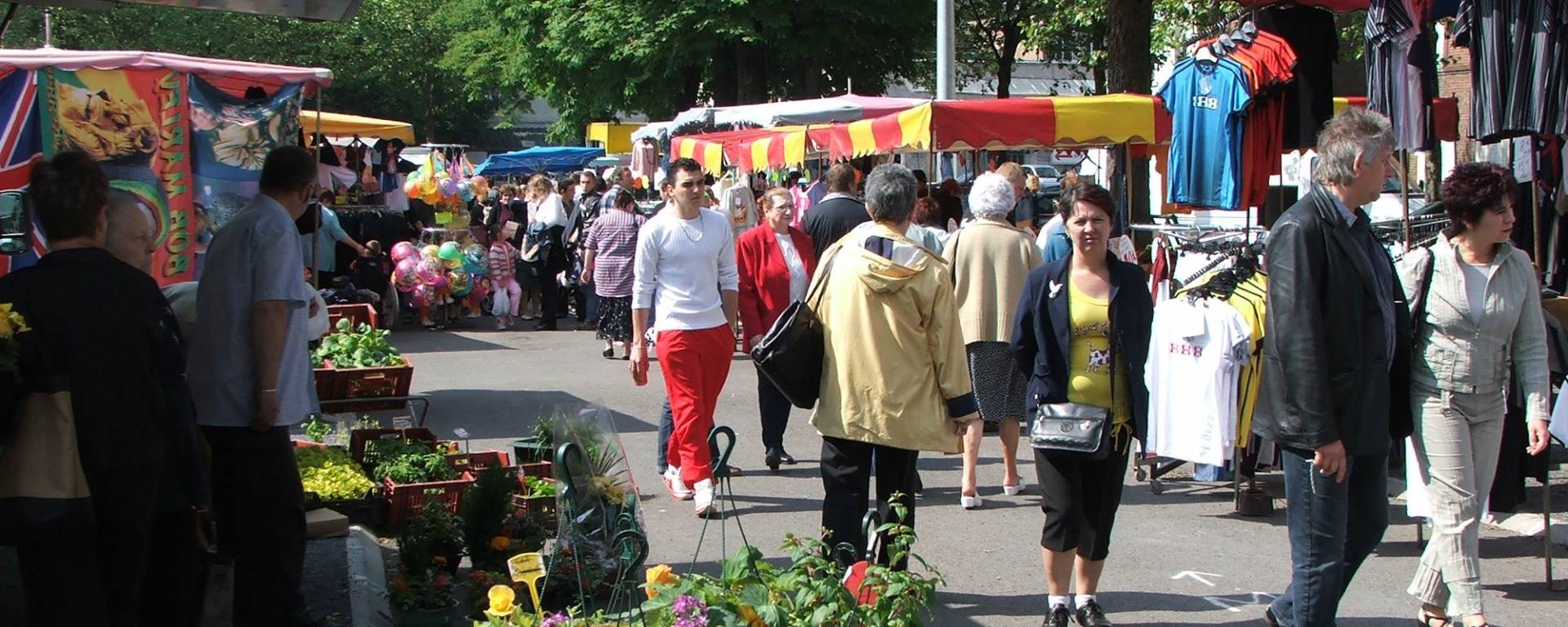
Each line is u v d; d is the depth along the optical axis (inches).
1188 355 282.2
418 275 661.3
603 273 544.7
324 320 307.9
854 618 144.4
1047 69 1802.4
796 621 142.1
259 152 371.6
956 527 283.4
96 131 345.1
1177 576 249.6
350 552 243.8
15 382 159.3
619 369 525.7
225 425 190.5
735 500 305.3
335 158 709.9
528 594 213.3
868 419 207.8
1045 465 208.1
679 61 1221.7
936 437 208.7
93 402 162.7
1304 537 182.5
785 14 1177.4
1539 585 239.6
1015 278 289.1
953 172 766.5
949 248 294.4
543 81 1406.3
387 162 779.4
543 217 668.1
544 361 551.8
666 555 260.4
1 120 333.7
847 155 487.8
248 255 191.5
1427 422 206.4
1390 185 625.0
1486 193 199.2
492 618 177.3
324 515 255.8
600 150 1427.2
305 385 198.5
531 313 734.5
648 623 159.0
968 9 1252.5
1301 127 341.4
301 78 366.0
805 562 150.6
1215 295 282.0
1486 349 203.2
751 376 498.9
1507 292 203.2
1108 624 214.2
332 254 623.5
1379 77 269.0
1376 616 226.2
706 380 289.9
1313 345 175.2
